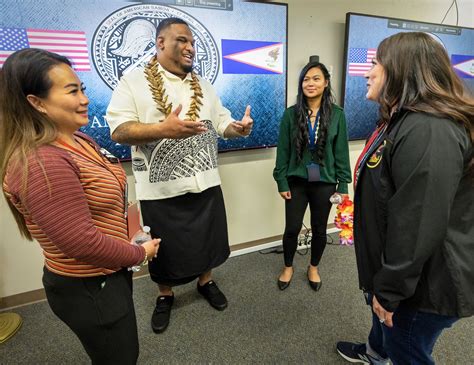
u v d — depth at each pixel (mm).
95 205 780
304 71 1690
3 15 1414
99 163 858
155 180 1367
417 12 2377
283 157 1819
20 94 667
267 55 1977
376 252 893
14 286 1812
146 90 1291
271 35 1949
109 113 1274
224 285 1988
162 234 1450
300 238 2512
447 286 755
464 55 2545
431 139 653
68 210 670
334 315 1687
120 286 865
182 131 1099
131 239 1033
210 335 1564
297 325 1619
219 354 1447
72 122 751
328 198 1787
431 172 646
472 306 762
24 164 647
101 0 1546
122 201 882
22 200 659
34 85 669
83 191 722
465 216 747
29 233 796
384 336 962
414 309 812
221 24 1810
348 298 1826
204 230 1522
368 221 893
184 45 1270
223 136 1581
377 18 2170
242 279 2053
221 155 2113
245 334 1564
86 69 1599
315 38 2135
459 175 666
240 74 1940
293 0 2000
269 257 2340
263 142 2145
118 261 785
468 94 750
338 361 1393
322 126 1691
